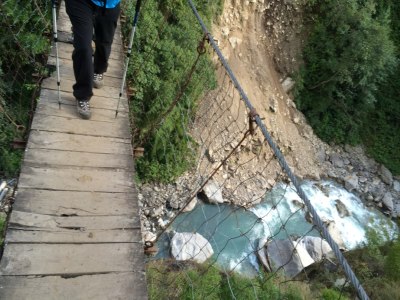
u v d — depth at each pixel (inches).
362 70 484.4
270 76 515.2
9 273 81.8
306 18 521.7
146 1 276.1
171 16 319.3
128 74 260.8
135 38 262.5
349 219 439.8
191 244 308.8
